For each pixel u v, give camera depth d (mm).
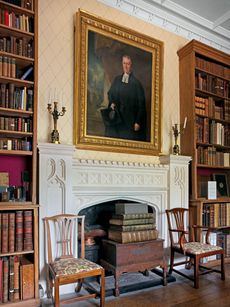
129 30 3422
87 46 3111
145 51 3584
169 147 3820
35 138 2576
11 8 2531
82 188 2902
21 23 2576
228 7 3809
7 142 2492
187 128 3814
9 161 2699
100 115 3184
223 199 3857
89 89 3117
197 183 3902
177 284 3004
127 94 3408
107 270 2973
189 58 3826
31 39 2656
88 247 3086
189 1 3662
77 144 3006
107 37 3275
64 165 2764
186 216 3648
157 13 3754
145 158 3584
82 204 2934
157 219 3461
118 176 3178
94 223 3289
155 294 2730
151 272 3311
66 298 2568
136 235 2902
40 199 2621
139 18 3656
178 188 3596
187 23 4051
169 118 3842
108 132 3230
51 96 2928
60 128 2963
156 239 3029
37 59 2609
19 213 2408
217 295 2715
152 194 3426
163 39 3869
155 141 3611
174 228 3506
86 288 2811
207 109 3926
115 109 3299
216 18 4066
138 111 3490
